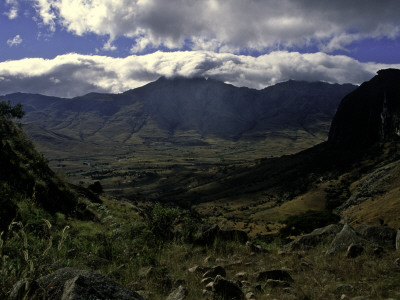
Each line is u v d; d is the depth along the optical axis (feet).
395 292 18.26
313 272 23.71
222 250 33.01
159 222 35.22
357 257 26.45
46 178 48.91
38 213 31.58
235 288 18.34
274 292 19.49
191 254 31.01
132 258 26.22
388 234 32.37
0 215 26.61
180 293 17.71
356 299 17.16
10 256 17.37
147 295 18.29
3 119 60.44
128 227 34.60
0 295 10.18
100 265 24.04
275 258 29.73
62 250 23.26
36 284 11.02
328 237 35.37
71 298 10.40
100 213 50.83
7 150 45.57
